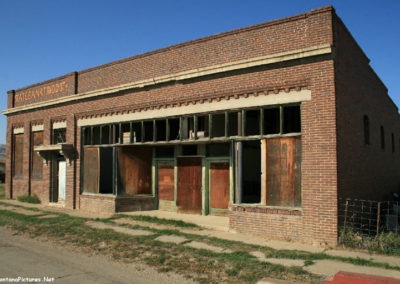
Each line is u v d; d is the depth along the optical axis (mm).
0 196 23938
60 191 19375
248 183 12664
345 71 11344
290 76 10984
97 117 16891
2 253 9320
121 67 16016
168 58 14250
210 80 12773
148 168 16641
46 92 20078
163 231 11875
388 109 18672
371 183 13891
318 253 9133
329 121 10258
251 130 12453
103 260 8648
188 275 7477
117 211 15609
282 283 6910
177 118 13953
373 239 9852
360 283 6020
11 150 22812
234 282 7055
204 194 14641
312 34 10734
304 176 10555
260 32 11812
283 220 10812
